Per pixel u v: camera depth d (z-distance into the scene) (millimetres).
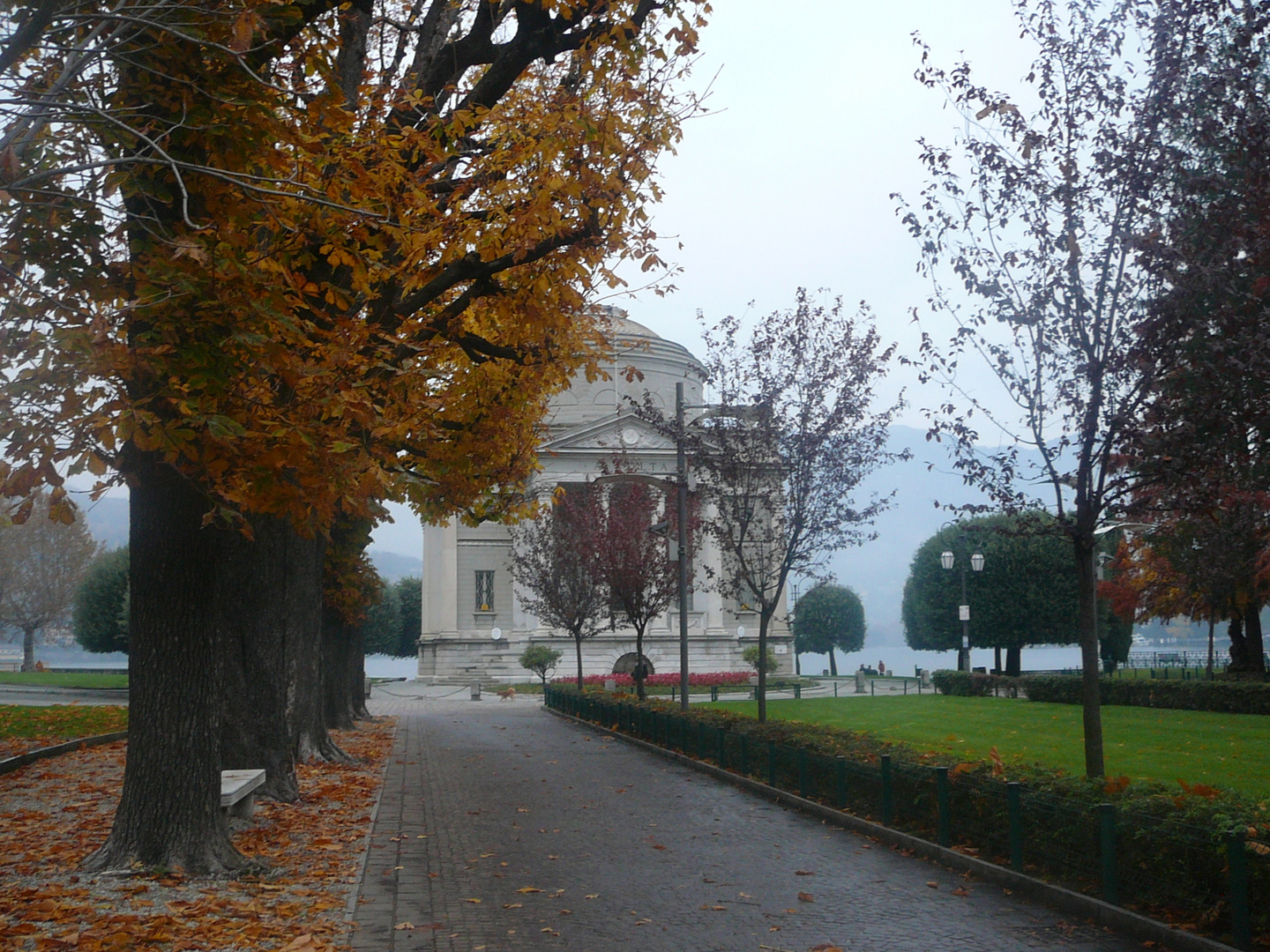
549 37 13234
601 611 43656
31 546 80000
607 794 17359
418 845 12680
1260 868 7594
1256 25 11336
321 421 9953
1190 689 33594
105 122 8031
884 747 15281
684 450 26531
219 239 8727
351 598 31234
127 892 9258
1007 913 9352
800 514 22172
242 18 7594
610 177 12852
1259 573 31250
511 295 14086
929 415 13398
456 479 17000
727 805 16094
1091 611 12438
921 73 12883
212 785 10586
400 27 15320
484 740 28688
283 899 9508
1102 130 12180
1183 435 11391
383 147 11844
